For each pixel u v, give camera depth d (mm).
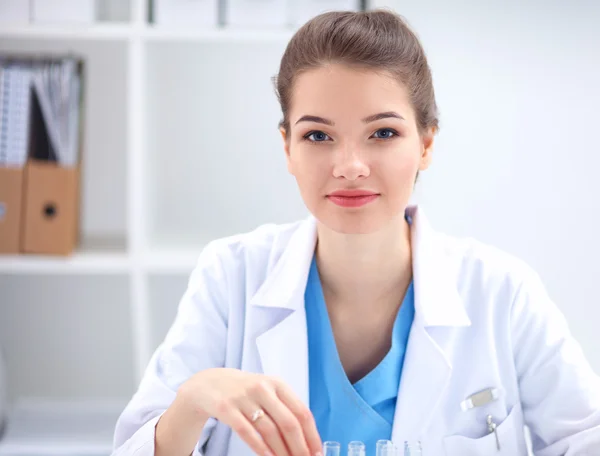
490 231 2355
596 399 1228
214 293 1327
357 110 1049
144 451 1087
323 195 1082
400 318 1271
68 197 2107
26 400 2422
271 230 1404
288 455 973
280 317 1294
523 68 2318
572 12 2301
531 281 1331
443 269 1300
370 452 1244
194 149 2412
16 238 2102
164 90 2393
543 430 1268
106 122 2391
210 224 2438
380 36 1071
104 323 2436
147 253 2166
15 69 2066
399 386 1244
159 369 1241
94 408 2355
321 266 1280
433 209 2352
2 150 2090
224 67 2393
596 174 2338
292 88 1099
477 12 2301
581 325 2365
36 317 2424
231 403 988
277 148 2418
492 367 1273
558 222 2352
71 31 2072
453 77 2320
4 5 2074
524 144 2338
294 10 2088
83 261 2115
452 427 1261
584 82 2318
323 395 1261
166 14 2088
